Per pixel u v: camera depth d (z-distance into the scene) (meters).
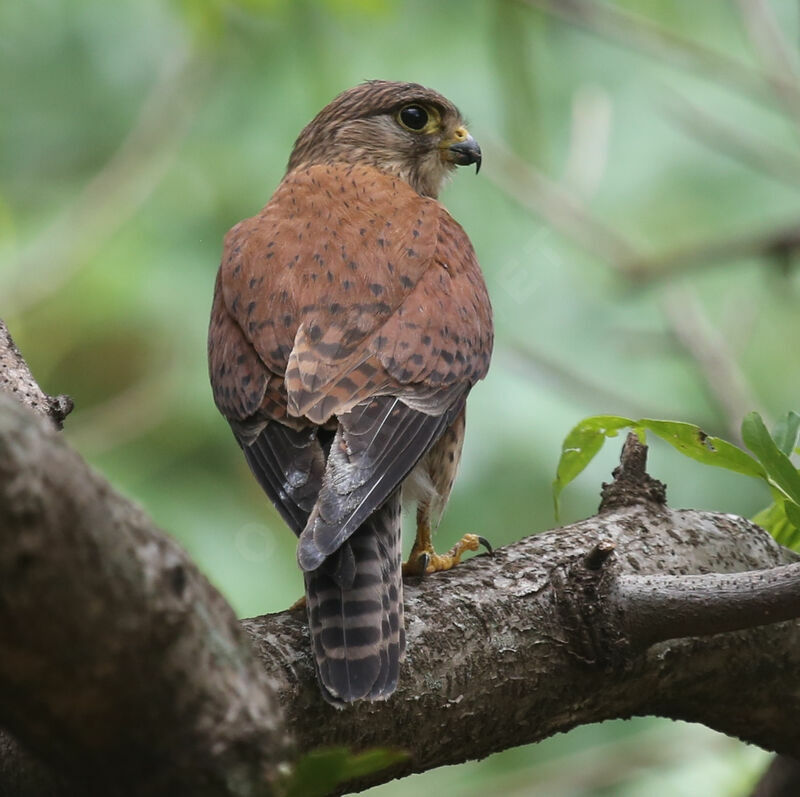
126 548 3.77
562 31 13.66
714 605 5.87
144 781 4.10
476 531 12.28
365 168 9.20
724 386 11.63
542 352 12.71
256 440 7.02
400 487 6.91
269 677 5.73
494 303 13.02
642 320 13.27
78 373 12.77
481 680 6.05
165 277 12.81
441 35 13.19
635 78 13.83
